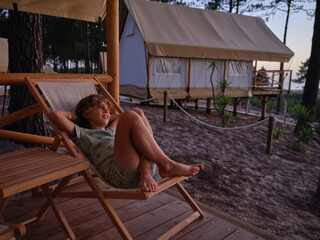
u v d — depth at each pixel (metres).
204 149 6.85
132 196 1.73
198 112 12.73
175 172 1.86
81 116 2.37
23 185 1.46
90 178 1.97
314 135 11.05
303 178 5.94
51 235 2.19
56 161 1.89
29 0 3.58
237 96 13.30
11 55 4.73
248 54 12.59
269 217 3.99
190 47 11.00
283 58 13.82
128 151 1.83
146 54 11.04
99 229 2.30
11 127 4.95
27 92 4.79
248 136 8.97
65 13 3.93
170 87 11.66
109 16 3.40
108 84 3.56
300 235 3.59
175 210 2.70
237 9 22.95
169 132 7.85
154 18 11.45
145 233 2.26
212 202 4.24
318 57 10.09
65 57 33.50
